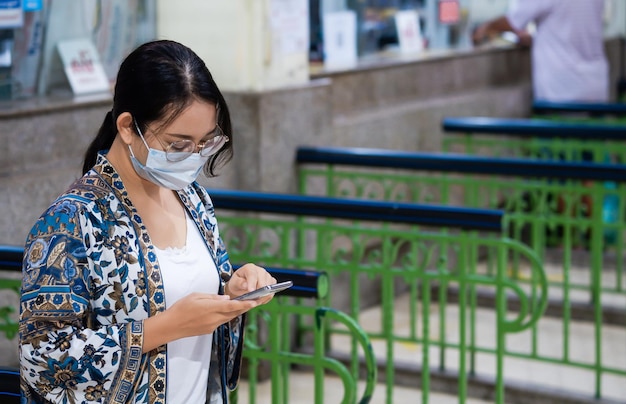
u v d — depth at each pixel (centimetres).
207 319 206
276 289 214
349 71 612
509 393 509
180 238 225
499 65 790
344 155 535
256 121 516
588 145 625
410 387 532
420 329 606
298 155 543
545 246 758
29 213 416
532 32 898
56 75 486
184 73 205
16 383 246
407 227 641
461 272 446
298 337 553
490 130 630
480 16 836
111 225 210
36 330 201
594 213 520
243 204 447
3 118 410
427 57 701
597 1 775
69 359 200
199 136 209
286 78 539
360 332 314
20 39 464
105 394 204
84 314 207
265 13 519
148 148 207
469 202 629
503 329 452
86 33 501
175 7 530
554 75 783
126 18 520
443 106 695
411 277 455
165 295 215
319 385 325
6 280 334
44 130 430
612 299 640
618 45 978
